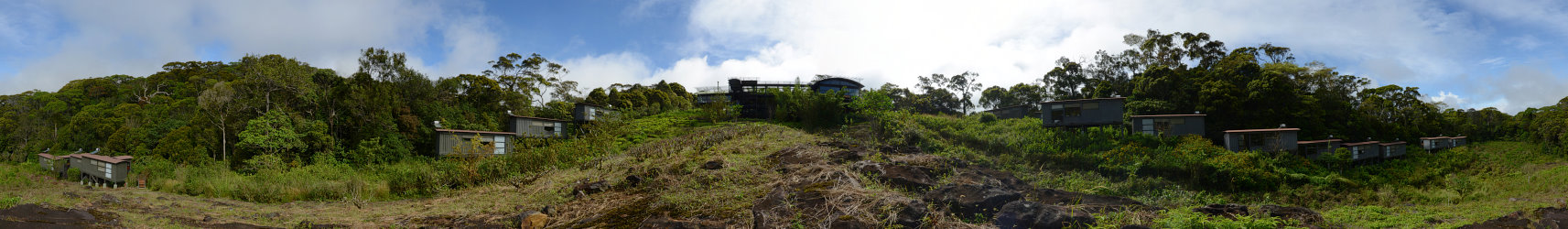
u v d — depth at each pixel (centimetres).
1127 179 1388
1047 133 2491
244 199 1442
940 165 1192
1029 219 580
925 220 604
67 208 884
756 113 4488
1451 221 895
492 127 3158
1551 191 2322
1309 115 3428
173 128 2878
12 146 3938
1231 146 2972
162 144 2530
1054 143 2041
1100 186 1147
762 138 2117
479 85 3538
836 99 2923
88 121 3503
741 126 2819
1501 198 2300
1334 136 3697
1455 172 3288
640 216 822
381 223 956
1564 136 3719
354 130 2445
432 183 1503
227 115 2448
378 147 2312
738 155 1620
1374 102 4791
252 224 932
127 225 834
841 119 2931
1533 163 3484
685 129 3173
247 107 2441
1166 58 4691
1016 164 1465
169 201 1270
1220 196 1764
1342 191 2147
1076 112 2888
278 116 2291
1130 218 598
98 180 2181
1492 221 685
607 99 4822
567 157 1844
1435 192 2473
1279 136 2862
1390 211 1002
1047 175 1242
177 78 5109
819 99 2939
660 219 713
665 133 3122
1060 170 1500
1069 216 571
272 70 2428
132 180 2108
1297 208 647
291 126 2300
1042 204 606
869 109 2503
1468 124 5244
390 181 1566
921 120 2617
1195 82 3656
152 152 2731
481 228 866
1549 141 3969
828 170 1075
